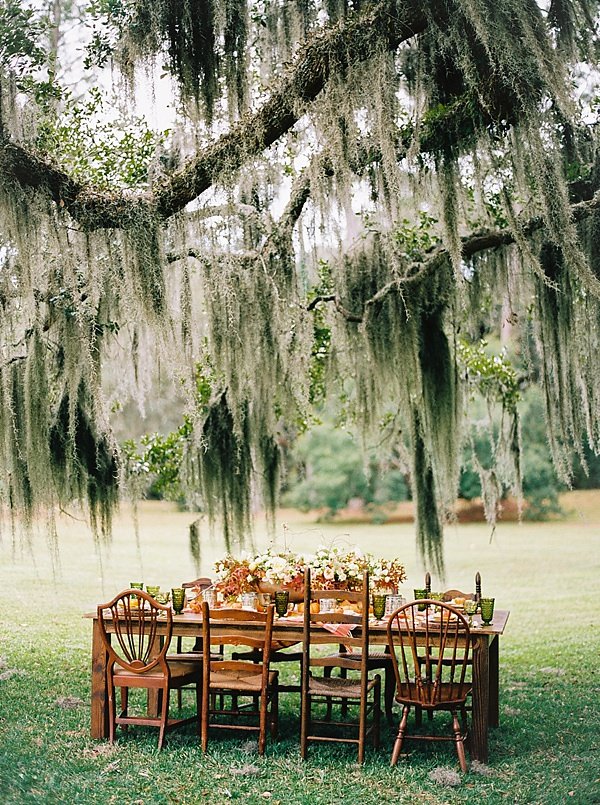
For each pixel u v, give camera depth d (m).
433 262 7.63
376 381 7.92
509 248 7.55
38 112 5.77
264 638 5.07
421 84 5.36
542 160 5.33
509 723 5.59
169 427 12.85
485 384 9.19
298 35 5.30
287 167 7.32
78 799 4.09
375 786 4.39
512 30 4.98
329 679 5.16
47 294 6.27
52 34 6.34
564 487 24.44
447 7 5.03
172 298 6.76
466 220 7.25
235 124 5.52
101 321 6.68
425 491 7.93
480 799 4.20
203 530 22.41
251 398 7.68
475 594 5.89
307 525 26.50
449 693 4.79
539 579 14.72
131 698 6.16
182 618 5.18
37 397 6.33
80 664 7.41
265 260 7.00
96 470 6.96
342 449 28.20
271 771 4.60
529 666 7.67
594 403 7.40
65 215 5.61
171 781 4.42
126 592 5.04
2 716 5.60
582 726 5.48
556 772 4.57
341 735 5.32
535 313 7.72
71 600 11.42
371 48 5.21
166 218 5.90
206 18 5.02
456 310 7.71
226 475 7.90
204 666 4.93
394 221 5.75
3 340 6.11
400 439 8.91
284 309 6.99
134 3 5.07
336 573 5.64
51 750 4.87
